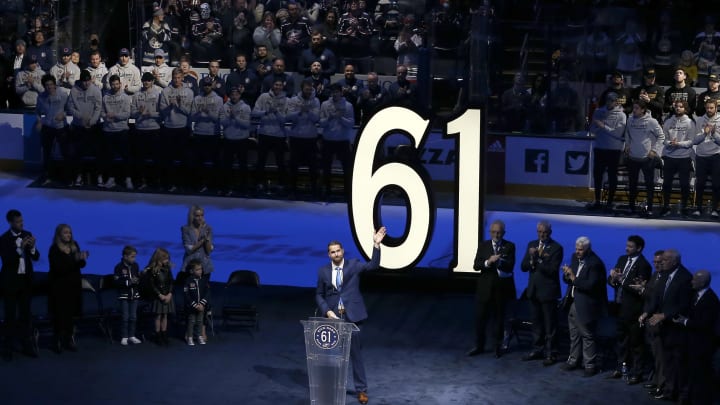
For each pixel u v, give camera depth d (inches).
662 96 1707.7
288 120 1716.3
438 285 1346.0
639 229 1593.3
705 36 1865.2
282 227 1605.6
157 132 1756.9
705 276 1006.4
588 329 1091.3
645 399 1038.4
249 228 1595.7
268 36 1870.1
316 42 1800.0
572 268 1104.8
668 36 1921.8
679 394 1027.9
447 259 1472.7
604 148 1654.8
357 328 983.0
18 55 1913.1
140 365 1106.7
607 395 1048.2
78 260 1143.0
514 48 1919.3
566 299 1135.0
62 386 1048.2
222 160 1769.2
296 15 1876.2
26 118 1843.0
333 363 968.3
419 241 1255.5
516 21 1926.7
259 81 1797.5
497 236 1143.0
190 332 1167.0
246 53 1894.7
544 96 1788.9
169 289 1163.3
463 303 1310.3
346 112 1695.4
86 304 1285.7
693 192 1704.0
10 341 1125.1
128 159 1772.9
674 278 1024.2
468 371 1106.7
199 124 1738.4
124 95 1758.1
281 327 1224.8
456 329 1224.8
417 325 1235.9
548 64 1872.5
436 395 1043.3
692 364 1013.2
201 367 1103.6
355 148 1252.5
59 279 1135.0
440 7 1867.6
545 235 1131.9
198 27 1910.7
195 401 1018.1
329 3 1929.1
